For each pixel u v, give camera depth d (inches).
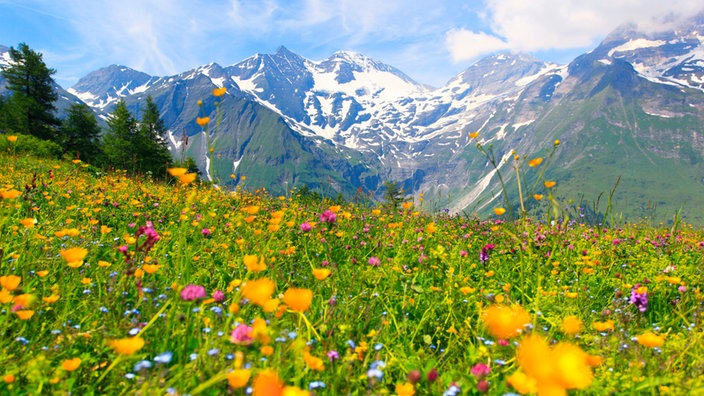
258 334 96.7
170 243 252.5
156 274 194.4
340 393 109.9
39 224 249.3
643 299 177.5
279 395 71.6
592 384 109.0
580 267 251.8
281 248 243.1
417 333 162.6
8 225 213.9
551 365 56.5
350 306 173.8
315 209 479.2
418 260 246.5
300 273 211.5
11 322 130.9
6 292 117.5
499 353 128.8
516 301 189.2
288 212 387.9
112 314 137.3
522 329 126.3
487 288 207.5
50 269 177.3
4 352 113.3
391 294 188.9
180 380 101.6
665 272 228.1
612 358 127.0
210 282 196.9
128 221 338.6
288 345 117.3
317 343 132.8
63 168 700.7
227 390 98.4
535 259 249.9
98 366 116.3
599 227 373.4
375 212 330.6
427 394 110.8
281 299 145.3
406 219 407.2
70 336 125.6
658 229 467.2
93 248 216.7
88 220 297.3
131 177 694.5
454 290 185.8
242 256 208.4
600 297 224.7
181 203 414.9
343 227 343.9
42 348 119.2
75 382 112.3
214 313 141.9
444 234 348.2
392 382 121.5
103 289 167.6
